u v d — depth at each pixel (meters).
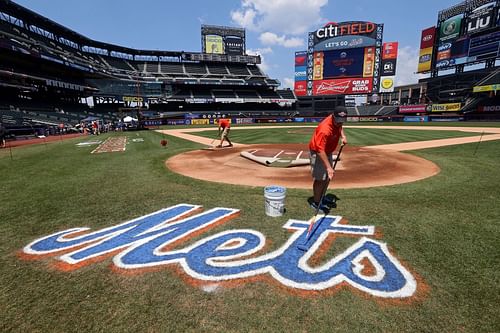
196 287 2.72
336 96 55.78
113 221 4.47
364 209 4.80
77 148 15.61
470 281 2.73
